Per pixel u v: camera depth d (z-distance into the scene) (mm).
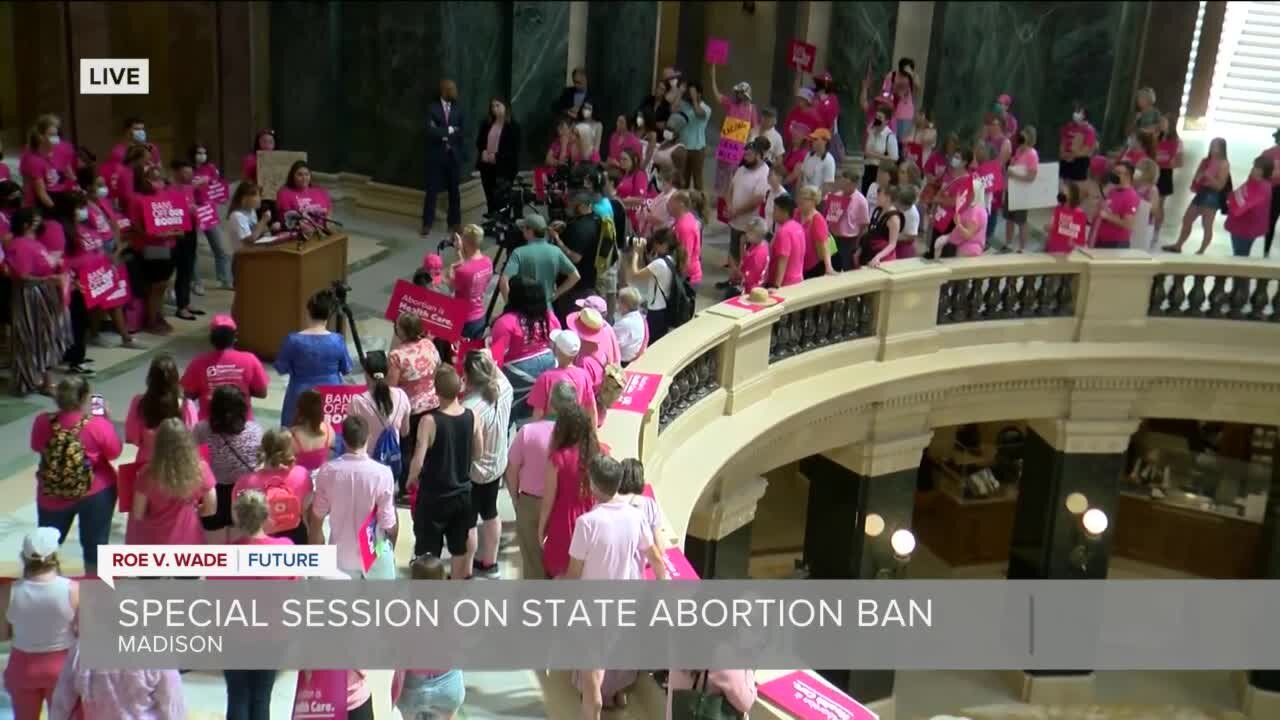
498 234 12602
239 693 6559
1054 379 14797
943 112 20297
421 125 16516
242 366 7953
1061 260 14578
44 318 10414
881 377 13336
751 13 24500
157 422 7176
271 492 6758
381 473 6859
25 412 10266
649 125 17828
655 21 20609
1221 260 14805
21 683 6305
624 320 10211
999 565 18594
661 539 7469
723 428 11609
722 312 11695
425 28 16219
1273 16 21797
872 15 19797
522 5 17672
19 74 16734
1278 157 14883
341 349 8602
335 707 6562
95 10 16828
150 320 12109
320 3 16500
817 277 13062
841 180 14070
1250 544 18203
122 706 6219
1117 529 18953
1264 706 15672
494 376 8125
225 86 17250
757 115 17703
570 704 7500
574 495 7312
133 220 11773
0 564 8117
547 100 18641
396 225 16500
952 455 18406
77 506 7395
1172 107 22531
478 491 8258
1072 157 17562
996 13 20297
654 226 13445
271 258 11344
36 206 10859
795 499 18188
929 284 13773
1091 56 20766
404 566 8531
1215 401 15164
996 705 15398
